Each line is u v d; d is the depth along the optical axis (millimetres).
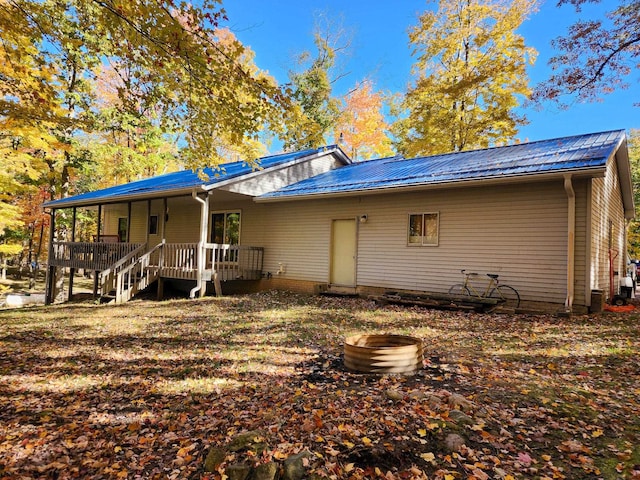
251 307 9914
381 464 2832
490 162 9977
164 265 13266
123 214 20438
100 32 5621
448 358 5414
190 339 6867
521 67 17281
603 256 9914
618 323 7414
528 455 2918
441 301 9461
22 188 12914
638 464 2770
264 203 14305
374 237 11531
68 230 29609
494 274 9312
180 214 17328
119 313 9805
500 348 5895
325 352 5871
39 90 6520
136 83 5578
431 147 19984
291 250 13500
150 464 3082
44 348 6418
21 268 29766
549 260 8617
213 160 6453
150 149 19281
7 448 3320
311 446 3080
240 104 5430
